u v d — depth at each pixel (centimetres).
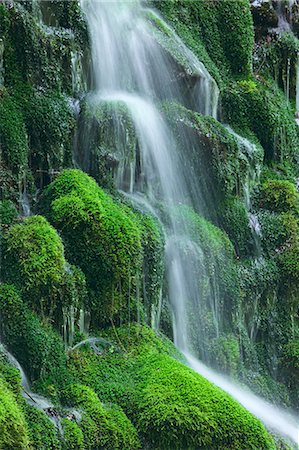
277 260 1232
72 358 861
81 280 883
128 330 938
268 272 1209
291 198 1281
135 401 838
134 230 938
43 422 732
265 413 1061
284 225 1256
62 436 740
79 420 775
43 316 842
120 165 1070
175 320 1053
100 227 909
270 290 1209
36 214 951
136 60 1236
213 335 1098
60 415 768
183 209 1134
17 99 1001
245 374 1113
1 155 941
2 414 678
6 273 843
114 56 1209
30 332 813
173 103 1209
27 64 1025
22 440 686
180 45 1307
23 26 1020
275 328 1212
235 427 817
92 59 1170
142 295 977
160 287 1010
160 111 1171
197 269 1093
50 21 1126
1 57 995
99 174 1044
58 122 1027
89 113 1061
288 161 1447
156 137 1134
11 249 845
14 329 809
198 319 1082
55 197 945
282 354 1204
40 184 1006
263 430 836
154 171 1126
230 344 1102
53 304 848
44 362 816
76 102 1103
